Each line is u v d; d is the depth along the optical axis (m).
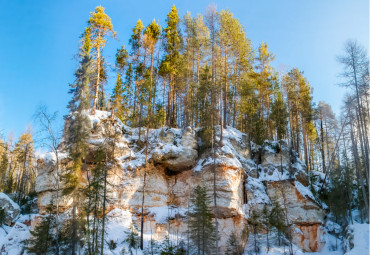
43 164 30.47
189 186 34.75
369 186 29.23
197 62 48.16
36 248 23.20
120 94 45.16
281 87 51.22
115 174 32.62
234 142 40.12
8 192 47.72
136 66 44.84
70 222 23.64
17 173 54.78
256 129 42.94
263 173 39.22
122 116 44.00
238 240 30.78
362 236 28.75
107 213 30.41
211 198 32.16
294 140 49.50
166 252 27.16
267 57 51.09
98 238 27.14
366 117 31.52
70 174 24.55
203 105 39.84
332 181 39.12
